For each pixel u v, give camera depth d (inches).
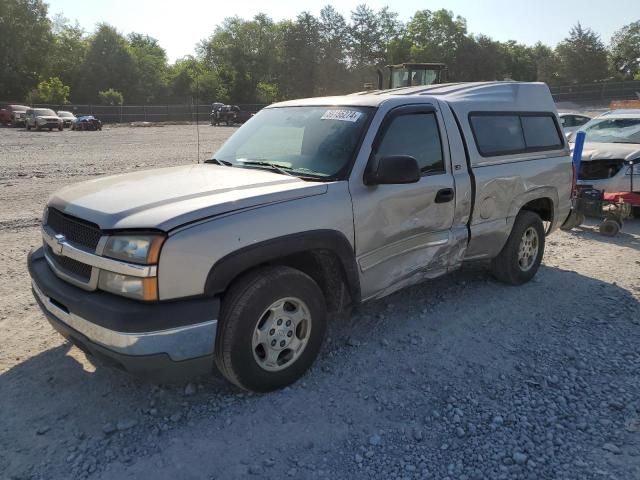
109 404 135.9
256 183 143.8
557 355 164.2
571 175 239.6
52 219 144.7
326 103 179.5
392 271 167.2
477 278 231.3
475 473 113.5
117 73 2824.8
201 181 146.7
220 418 130.9
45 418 130.3
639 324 188.1
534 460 117.3
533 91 228.2
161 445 121.0
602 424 130.0
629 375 153.1
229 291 131.1
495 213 200.2
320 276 159.0
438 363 158.2
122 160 685.9
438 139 180.4
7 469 113.2
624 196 320.8
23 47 2469.2
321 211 142.6
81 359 157.5
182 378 126.1
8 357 158.6
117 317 116.6
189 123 2213.3
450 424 130.0
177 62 3363.7
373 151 158.2
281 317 139.2
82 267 129.3
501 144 205.0
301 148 165.9
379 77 454.3
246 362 131.7
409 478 112.3
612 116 418.6
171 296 119.5
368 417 132.4
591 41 3169.3
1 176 515.2
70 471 112.9
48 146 933.2
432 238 178.2
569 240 306.0
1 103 2165.4
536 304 204.2
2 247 270.4
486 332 179.3
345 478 112.3
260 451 119.8
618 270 248.5
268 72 3299.7
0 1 2367.1
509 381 149.2
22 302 199.8
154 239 117.2
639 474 112.8
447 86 208.8
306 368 146.9
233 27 3275.1
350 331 178.7
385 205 158.9
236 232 126.4
